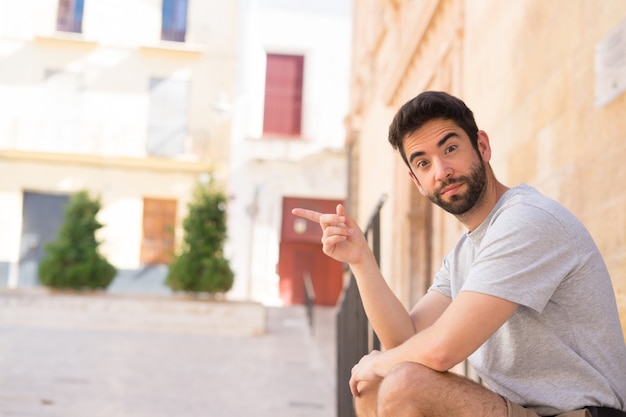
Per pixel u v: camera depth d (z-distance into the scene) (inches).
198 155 807.1
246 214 791.7
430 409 71.2
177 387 301.6
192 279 553.3
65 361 358.6
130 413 241.1
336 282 805.2
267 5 839.1
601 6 128.5
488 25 205.0
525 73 170.1
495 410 70.7
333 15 845.2
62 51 817.5
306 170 805.9
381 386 73.9
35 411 229.9
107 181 794.8
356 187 519.8
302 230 803.4
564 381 73.4
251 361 393.1
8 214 778.2
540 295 71.6
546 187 153.7
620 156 119.6
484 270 73.0
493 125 196.4
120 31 826.8
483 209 80.7
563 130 145.2
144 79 820.0
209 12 831.7
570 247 73.0
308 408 263.1
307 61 837.2
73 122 808.9
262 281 778.2
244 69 824.9
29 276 777.6
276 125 831.1
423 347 73.9
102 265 570.3
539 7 161.3
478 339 72.1
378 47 442.6
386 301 86.4
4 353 374.3
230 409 257.3
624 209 117.4
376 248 133.7
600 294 73.8
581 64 136.9
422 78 302.2
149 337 481.1
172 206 801.6
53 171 791.7
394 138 82.6
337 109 833.5
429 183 80.4
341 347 169.6
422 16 285.1
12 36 813.2
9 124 800.9
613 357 73.9
